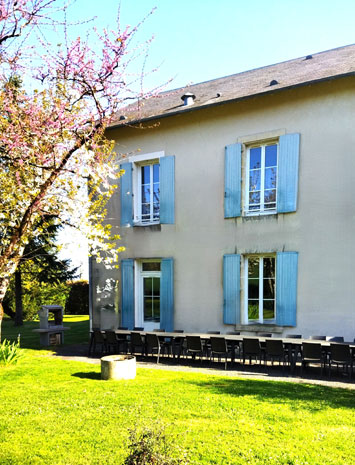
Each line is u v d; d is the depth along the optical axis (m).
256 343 7.05
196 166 9.48
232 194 8.88
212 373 6.94
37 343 11.37
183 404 4.87
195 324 9.26
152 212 10.46
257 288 8.70
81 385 5.94
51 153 4.83
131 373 6.41
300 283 8.00
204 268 9.23
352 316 7.45
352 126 7.62
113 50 4.67
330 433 3.91
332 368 7.31
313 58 10.82
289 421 4.25
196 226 9.40
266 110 8.55
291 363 6.98
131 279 10.23
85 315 22.52
